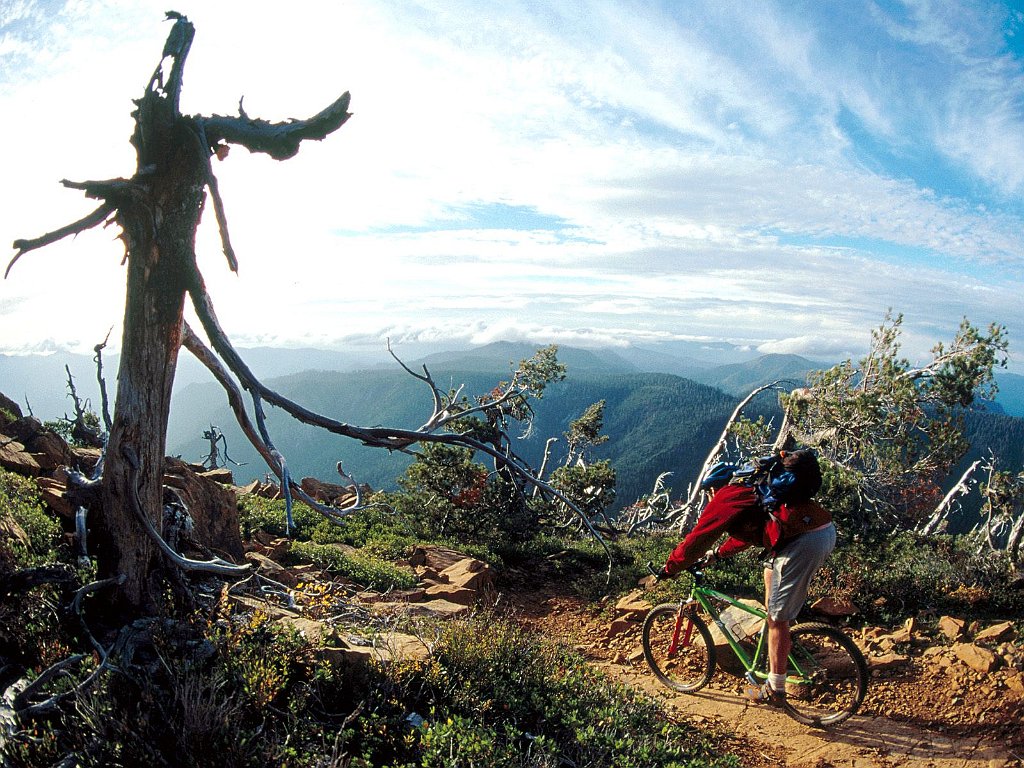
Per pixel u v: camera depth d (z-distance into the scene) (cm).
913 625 789
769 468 579
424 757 416
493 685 539
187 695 397
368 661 503
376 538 1195
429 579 1000
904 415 1479
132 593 509
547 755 452
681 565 615
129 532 510
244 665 455
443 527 1408
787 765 529
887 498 1466
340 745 429
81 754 362
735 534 605
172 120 466
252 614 538
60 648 443
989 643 719
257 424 499
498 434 1505
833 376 1566
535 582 1140
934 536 1292
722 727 587
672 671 705
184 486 752
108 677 417
